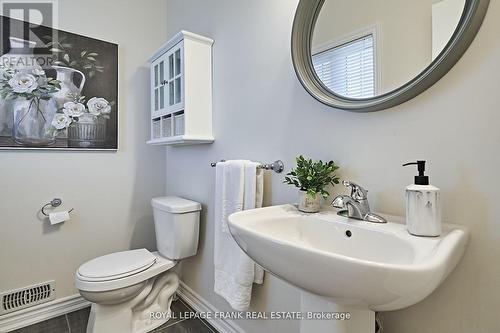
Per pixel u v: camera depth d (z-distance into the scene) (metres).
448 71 0.70
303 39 1.05
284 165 1.16
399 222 0.76
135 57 2.02
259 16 1.28
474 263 0.67
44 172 1.67
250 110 1.33
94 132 1.84
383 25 0.82
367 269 0.44
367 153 0.88
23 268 1.60
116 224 1.95
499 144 0.63
